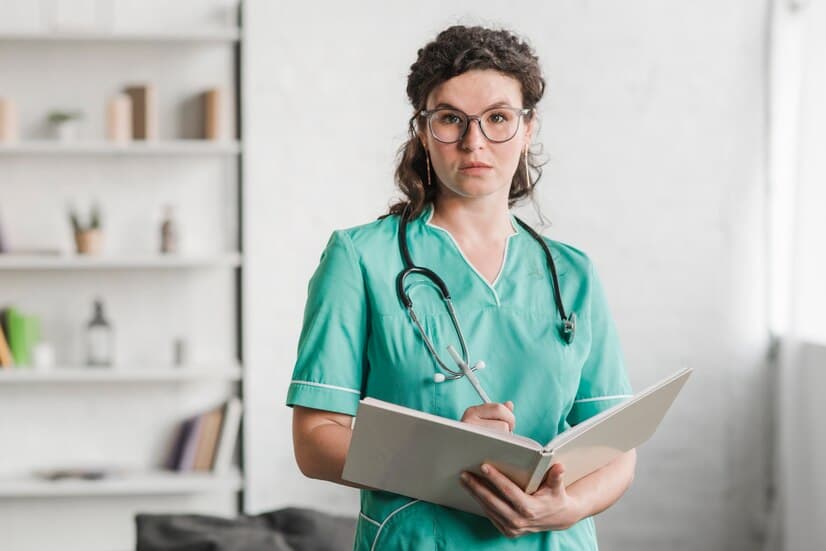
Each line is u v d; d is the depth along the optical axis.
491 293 1.49
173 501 4.04
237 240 4.07
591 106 4.19
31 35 3.80
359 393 1.47
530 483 1.30
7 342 3.90
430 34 4.13
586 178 4.20
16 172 3.97
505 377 1.46
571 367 1.49
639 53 4.20
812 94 3.76
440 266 1.50
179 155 4.05
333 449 1.40
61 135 3.90
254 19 4.07
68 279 4.00
